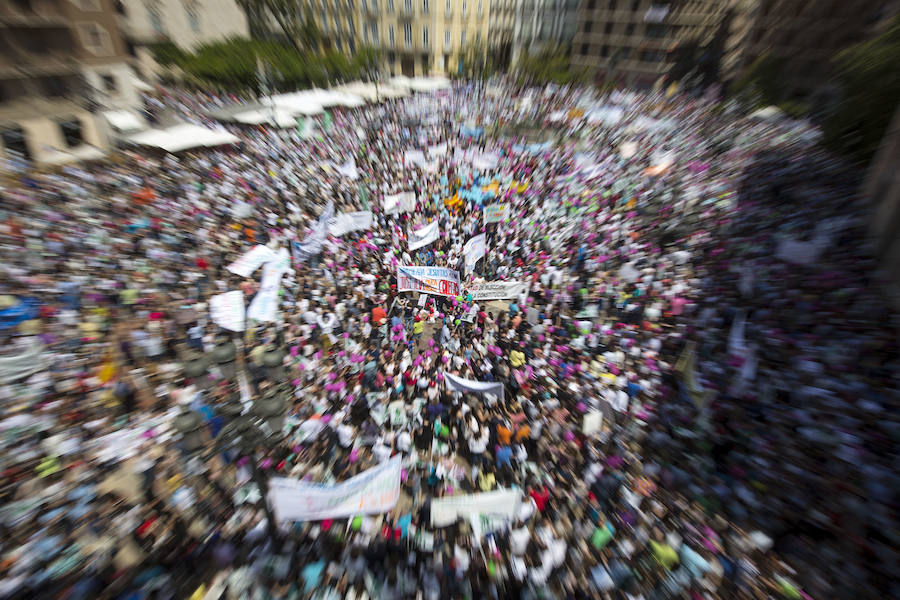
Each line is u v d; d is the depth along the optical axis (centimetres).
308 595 862
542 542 962
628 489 1076
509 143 3641
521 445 1189
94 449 1142
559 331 1600
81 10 2856
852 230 2086
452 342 1525
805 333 1523
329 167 2881
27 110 2578
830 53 4378
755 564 930
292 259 1914
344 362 1461
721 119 4181
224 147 3048
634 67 6644
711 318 1620
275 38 5181
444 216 2441
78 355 1398
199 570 908
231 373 1117
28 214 2003
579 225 2261
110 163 2659
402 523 980
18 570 888
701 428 1211
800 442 1157
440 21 6500
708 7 5953
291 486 826
